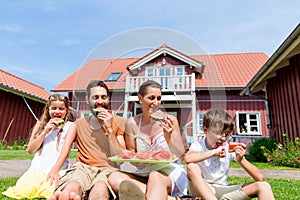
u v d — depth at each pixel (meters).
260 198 1.40
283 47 5.27
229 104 10.55
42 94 12.84
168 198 1.43
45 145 2.18
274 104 7.86
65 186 1.45
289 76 6.75
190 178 1.53
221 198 1.53
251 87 8.25
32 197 1.89
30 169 2.07
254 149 7.39
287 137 6.54
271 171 4.57
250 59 12.84
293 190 2.47
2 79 11.20
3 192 1.98
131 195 1.30
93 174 1.64
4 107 9.95
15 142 10.16
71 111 2.23
